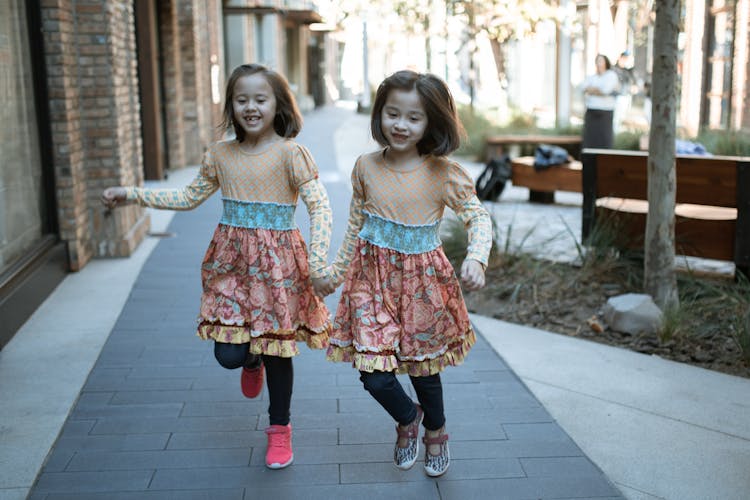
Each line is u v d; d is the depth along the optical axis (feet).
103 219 22.41
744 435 11.68
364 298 9.53
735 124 41.83
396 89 9.18
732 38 42.19
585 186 20.92
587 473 10.44
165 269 21.31
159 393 13.03
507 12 48.55
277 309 9.90
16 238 18.10
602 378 13.84
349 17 61.62
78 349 15.11
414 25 59.00
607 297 18.06
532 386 13.47
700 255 18.81
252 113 9.75
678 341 15.46
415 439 10.18
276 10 75.66
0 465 10.59
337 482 10.21
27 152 19.34
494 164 31.99
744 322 15.05
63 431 11.62
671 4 15.90
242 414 12.25
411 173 9.47
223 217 10.21
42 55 19.92
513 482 10.21
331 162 45.24
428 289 9.52
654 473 10.53
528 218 28.27
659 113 16.26
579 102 64.75
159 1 41.22
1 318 15.15
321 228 9.83
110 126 21.91
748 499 9.90
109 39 21.53
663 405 12.73
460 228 21.29
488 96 69.00
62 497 9.80
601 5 53.26
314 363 14.40
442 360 9.72
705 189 18.49
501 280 19.36
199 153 45.29
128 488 10.02
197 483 10.16
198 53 44.93
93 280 20.20
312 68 117.39
